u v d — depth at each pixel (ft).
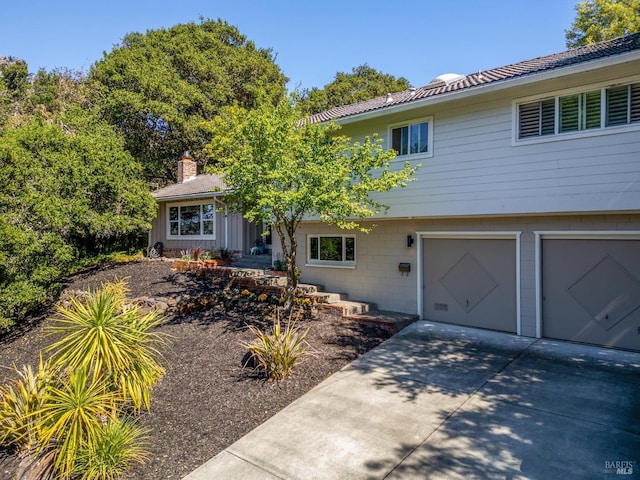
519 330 29.99
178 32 102.53
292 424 18.57
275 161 28.35
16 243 37.99
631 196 23.15
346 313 33.94
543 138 26.09
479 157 28.89
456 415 18.56
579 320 27.71
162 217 68.54
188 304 36.63
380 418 18.66
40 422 15.21
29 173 43.42
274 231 46.09
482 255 32.07
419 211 31.99
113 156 55.21
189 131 86.84
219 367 25.03
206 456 16.48
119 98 80.43
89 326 18.52
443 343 28.60
